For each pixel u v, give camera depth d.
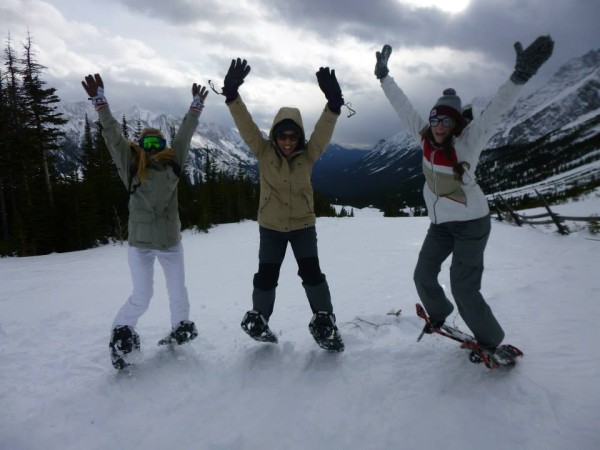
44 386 3.04
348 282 6.62
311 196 3.11
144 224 3.07
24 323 4.89
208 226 29.84
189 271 9.53
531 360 2.83
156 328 4.29
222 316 4.84
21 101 25.06
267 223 3.06
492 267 6.80
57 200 26.91
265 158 3.04
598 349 2.95
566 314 3.86
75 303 6.38
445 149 2.52
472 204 2.56
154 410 2.60
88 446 2.27
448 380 2.63
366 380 2.73
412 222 20.22
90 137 34.47
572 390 2.39
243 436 2.25
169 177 3.13
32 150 25.03
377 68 3.01
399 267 7.84
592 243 8.63
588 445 1.92
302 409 2.47
